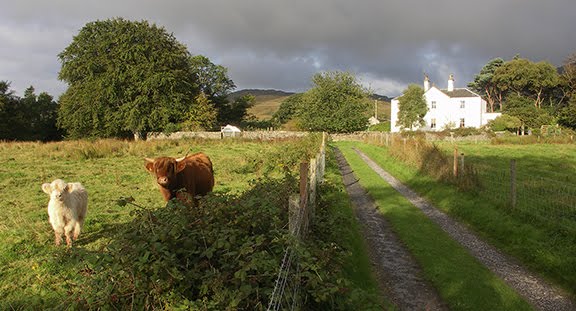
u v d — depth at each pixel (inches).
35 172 749.3
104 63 2101.4
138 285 175.0
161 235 179.2
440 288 294.2
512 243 383.2
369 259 351.9
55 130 2647.6
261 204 237.3
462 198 541.0
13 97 2440.9
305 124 2332.7
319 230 326.6
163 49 2197.3
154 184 646.5
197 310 171.2
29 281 286.0
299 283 189.8
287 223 241.3
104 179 696.4
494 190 541.3
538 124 2669.8
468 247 387.2
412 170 811.4
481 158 1064.8
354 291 205.6
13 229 398.3
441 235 418.3
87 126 2156.7
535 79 3476.9
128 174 751.7
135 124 2037.4
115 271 171.5
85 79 2101.4
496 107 4439.0
